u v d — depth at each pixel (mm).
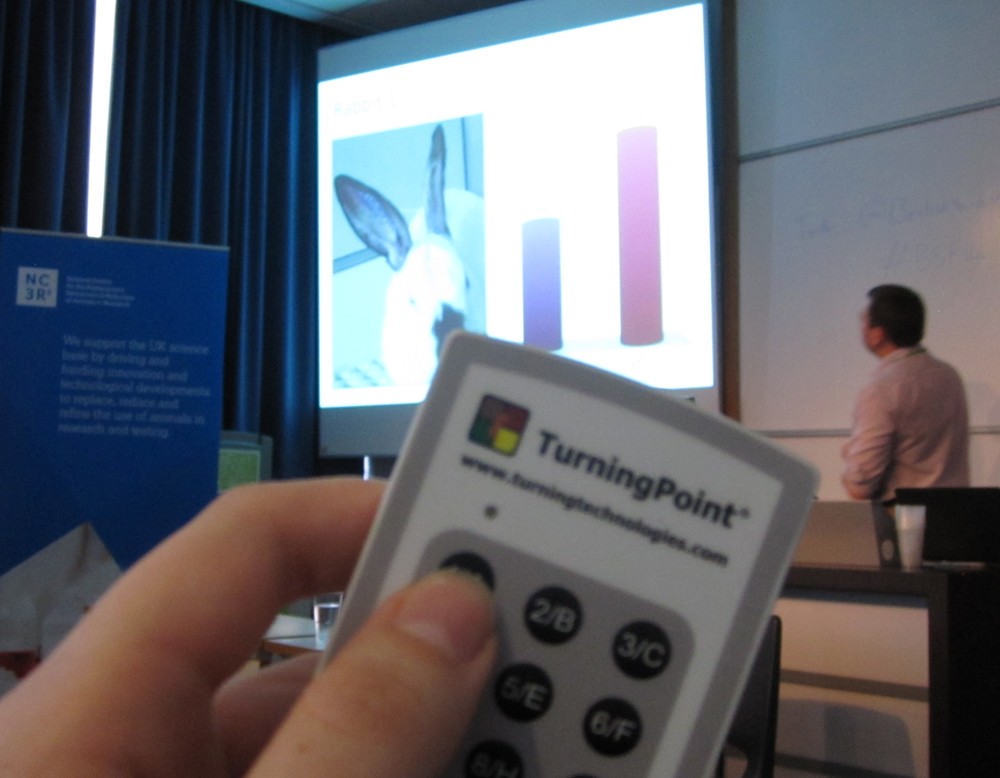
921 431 2336
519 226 2861
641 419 363
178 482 1429
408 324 3029
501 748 335
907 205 2561
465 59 2980
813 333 2697
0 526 1358
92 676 296
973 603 1420
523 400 362
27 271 1421
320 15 3447
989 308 2414
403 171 3068
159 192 3045
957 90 2496
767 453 361
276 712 373
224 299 1495
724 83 2904
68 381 1413
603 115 2766
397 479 352
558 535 353
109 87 3055
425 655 272
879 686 1500
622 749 338
